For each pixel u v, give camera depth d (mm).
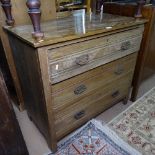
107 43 1058
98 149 1197
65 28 1006
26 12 1239
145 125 1396
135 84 1583
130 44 1234
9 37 1133
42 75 838
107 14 1446
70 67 932
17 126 917
